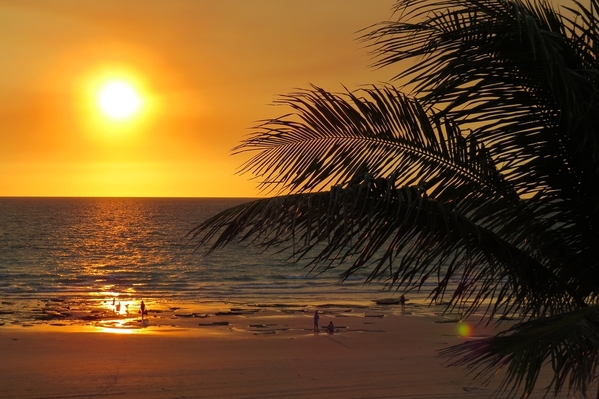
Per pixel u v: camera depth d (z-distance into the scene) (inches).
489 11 162.2
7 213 7657.5
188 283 2239.2
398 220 162.1
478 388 649.0
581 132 165.0
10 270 2608.3
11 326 1197.7
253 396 643.5
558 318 139.4
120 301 1705.2
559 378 157.9
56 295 1860.2
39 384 682.8
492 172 175.9
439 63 167.6
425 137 176.1
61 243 3900.1
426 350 914.1
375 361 818.8
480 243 164.4
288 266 2760.8
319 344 975.0
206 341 995.9
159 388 671.8
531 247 183.2
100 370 753.0
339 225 166.7
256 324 1233.4
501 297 185.5
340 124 179.2
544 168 174.2
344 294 1889.8
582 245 181.2
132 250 3503.9
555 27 163.6
